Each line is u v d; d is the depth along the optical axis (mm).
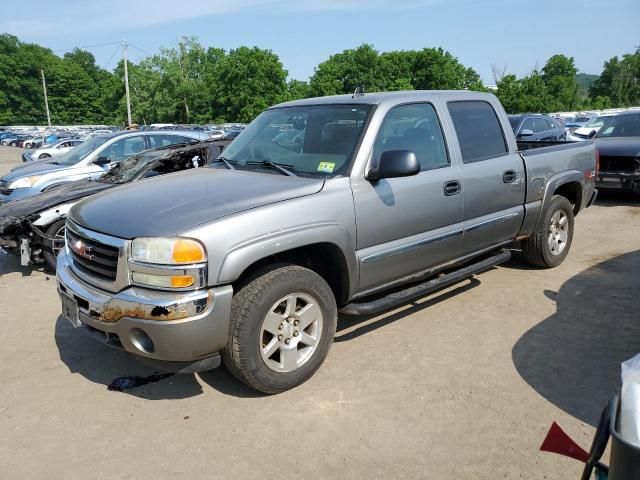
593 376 3674
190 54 82188
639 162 9477
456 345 4172
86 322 3354
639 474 1701
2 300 5594
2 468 2881
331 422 3211
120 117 84188
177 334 3014
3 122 105438
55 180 8820
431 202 4219
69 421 3307
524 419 3201
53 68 107938
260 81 75812
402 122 4188
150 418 3316
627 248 6875
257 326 3270
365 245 3826
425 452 2924
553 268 5996
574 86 82438
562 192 6281
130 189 3904
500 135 5078
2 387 3740
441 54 78688
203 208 3260
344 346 4188
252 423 3225
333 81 76625
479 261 5227
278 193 3461
